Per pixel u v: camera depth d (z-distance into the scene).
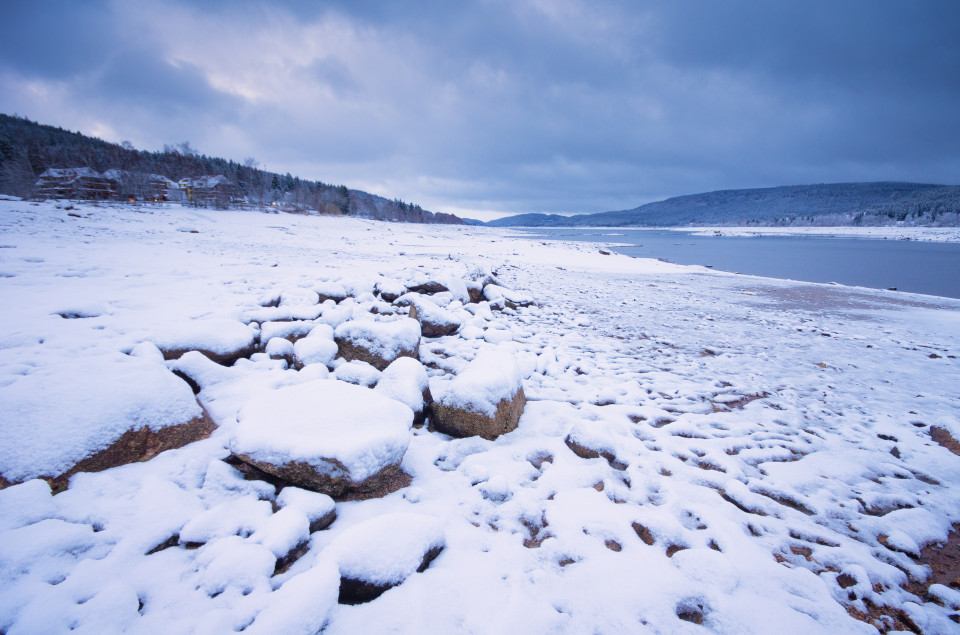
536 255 33.72
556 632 2.02
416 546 2.39
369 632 1.94
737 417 5.07
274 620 1.84
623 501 3.22
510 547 2.62
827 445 4.43
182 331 5.09
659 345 8.62
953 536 3.07
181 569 2.24
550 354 6.92
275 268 14.68
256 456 2.94
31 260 12.22
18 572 2.05
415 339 5.75
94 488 2.77
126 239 21.17
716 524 2.99
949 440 4.46
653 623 2.12
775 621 2.20
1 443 2.76
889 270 31.34
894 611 2.38
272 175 118.88
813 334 10.20
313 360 5.13
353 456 2.93
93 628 1.80
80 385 3.35
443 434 4.22
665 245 69.75
